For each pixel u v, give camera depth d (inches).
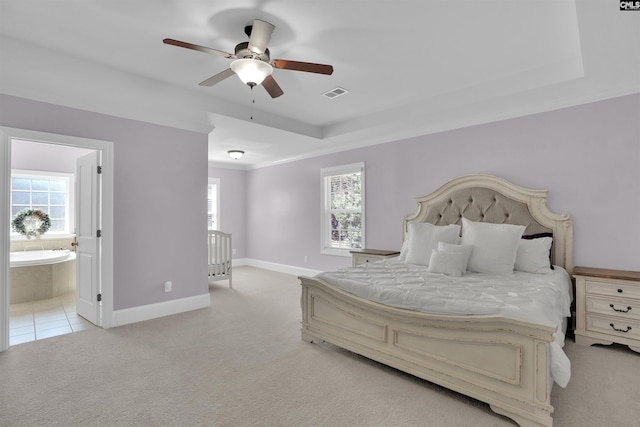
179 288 152.4
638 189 113.7
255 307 160.1
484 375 74.7
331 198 225.9
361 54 106.6
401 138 180.2
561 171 129.0
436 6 81.5
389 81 128.6
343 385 86.7
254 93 140.3
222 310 155.2
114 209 132.8
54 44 100.3
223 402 78.9
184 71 118.9
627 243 115.8
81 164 143.3
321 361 101.0
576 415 73.1
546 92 123.8
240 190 294.8
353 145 204.1
